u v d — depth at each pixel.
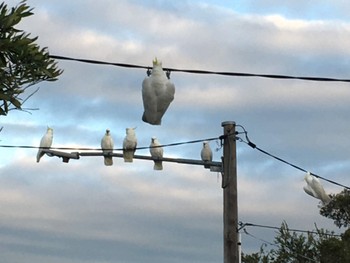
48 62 7.41
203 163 14.93
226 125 15.18
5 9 6.98
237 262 14.77
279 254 31.66
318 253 30.81
